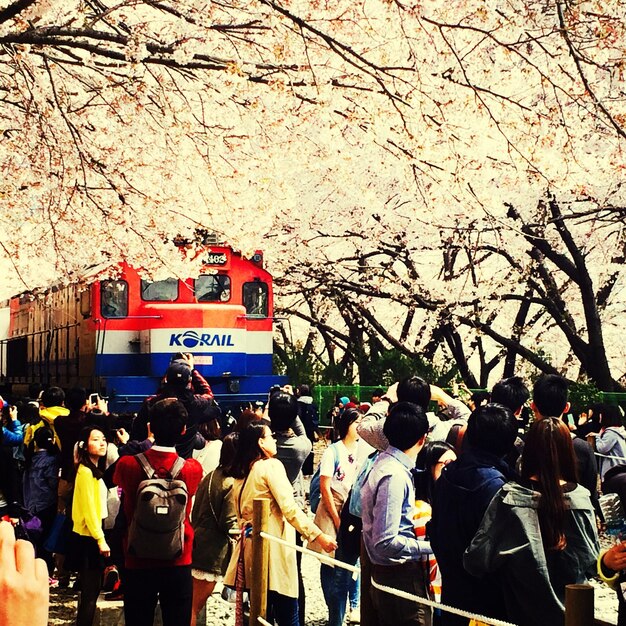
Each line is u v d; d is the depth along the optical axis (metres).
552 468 3.71
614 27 8.55
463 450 4.29
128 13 10.87
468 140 9.46
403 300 26.59
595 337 21.67
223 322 17.77
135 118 12.15
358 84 9.42
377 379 25.75
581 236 23.59
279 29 8.71
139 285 17.77
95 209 13.62
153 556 5.38
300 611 6.81
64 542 7.29
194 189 13.41
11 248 14.37
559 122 9.20
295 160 11.91
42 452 8.26
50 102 10.80
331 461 7.24
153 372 17.42
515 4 9.09
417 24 8.67
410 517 4.85
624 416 17.34
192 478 5.63
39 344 23.47
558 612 3.66
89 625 7.01
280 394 7.47
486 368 28.78
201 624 6.88
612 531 3.91
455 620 4.29
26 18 9.20
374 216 24.64
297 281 28.80
